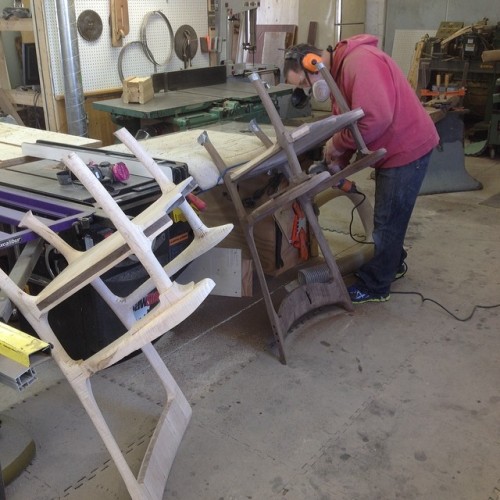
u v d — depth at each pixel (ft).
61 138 9.30
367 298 9.04
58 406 6.79
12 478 5.66
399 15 20.27
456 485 5.60
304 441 6.20
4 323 4.34
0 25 12.46
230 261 8.00
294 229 9.33
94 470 5.85
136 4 13.34
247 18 13.64
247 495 5.53
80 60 12.51
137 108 10.27
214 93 11.84
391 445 6.13
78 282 4.39
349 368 7.48
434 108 13.75
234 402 6.84
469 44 16.65
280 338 7.50
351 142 7.65
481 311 8.82
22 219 5.20
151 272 4.14
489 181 15.30
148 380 7.28
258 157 7.13
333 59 7.97
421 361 7.61
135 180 6.61
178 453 6.04
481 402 6.79
